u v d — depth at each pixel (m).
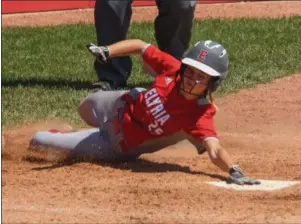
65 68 32.47
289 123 23.55
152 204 15.20
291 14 46.09
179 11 25.41
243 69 30.22
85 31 41.12
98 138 18.69
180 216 14.41
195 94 17.14
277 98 26.08
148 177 17.22
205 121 17.27
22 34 40.78
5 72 31.66
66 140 18.84
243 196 15.83
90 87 28.58
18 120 23.22
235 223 14.04
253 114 24.36
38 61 34.16
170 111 17.38
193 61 16.89
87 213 14.58
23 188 16.33
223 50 17.06
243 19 43.28
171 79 17.55
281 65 31.05
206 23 41.47
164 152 19.86
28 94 27.08
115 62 25.80
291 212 14.82
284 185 16.72
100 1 25.36
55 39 39.22
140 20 45.09
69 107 25.09
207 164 18.62
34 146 19.05
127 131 18.02
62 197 15.66
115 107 18.36
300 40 36.31
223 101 25.73
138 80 29.08
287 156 19.59
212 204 15.24
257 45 35.28
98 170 17.84
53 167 18.28
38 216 14.29
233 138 21.50
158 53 17.98
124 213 14.61
